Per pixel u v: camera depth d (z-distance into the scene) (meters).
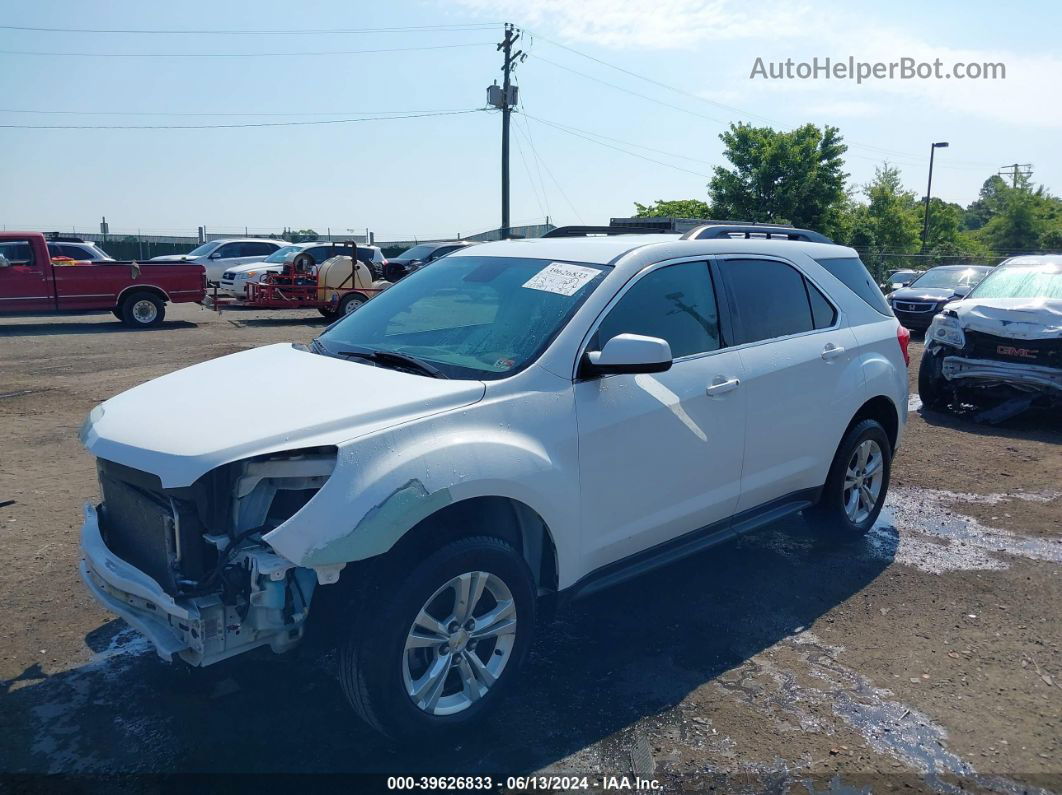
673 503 4.01
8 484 6.44
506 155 32.22
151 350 14.12
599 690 3.67
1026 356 8.40
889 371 5.29
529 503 3.32
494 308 3.96
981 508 6.18
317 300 19.78
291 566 2.84
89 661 3.85
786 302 4.78
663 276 4.10
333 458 2.97
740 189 34.00
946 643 4.13
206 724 3.39
